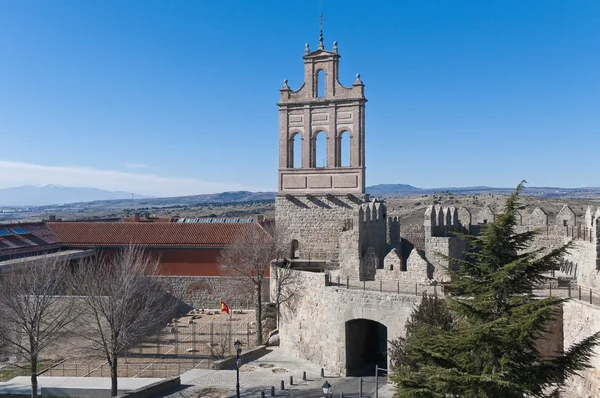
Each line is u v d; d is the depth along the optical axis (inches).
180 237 2731.3
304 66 2135.8
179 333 2172.7
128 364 1849.2
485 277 821.9
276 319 2112.5
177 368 1780.3
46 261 1820.9
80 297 1915.6
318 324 1704.0
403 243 2155.5
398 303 1451.8
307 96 2128.4
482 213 1898.4
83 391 1574.8
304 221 2116.1
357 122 2059.5
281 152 2153.1
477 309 792.3
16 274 1791.3
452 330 924.0
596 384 985.5
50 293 1791.3
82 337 1747.0
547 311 732.0
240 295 2415.1
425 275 1594.5
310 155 2128.4
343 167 2078.0
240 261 2224.4
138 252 2358.5
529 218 1771.7
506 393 746.8
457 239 1717.5
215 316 2421.3
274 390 1456.7
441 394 769.6
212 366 1701.5
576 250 1413.6
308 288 1760.6
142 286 1940.2
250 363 1755.7
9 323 1679.4
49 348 1961.1
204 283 2556.6
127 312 1683.1
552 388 1097.4
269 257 2081.7
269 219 3462.1
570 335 1136.2
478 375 758.5
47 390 1582.2
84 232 2849.4
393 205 6909.5
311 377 1589.6
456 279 853.8
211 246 2652.6
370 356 1737.2
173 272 2677.2
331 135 2094.0
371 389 1448.1
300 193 2121.1
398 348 1226.6
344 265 1781.5
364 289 1557.6
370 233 1849.2
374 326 1761.8
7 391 1589.6
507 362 747.4
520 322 729.0
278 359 1797.5
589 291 1241.4
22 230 2736.2
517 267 778.2
